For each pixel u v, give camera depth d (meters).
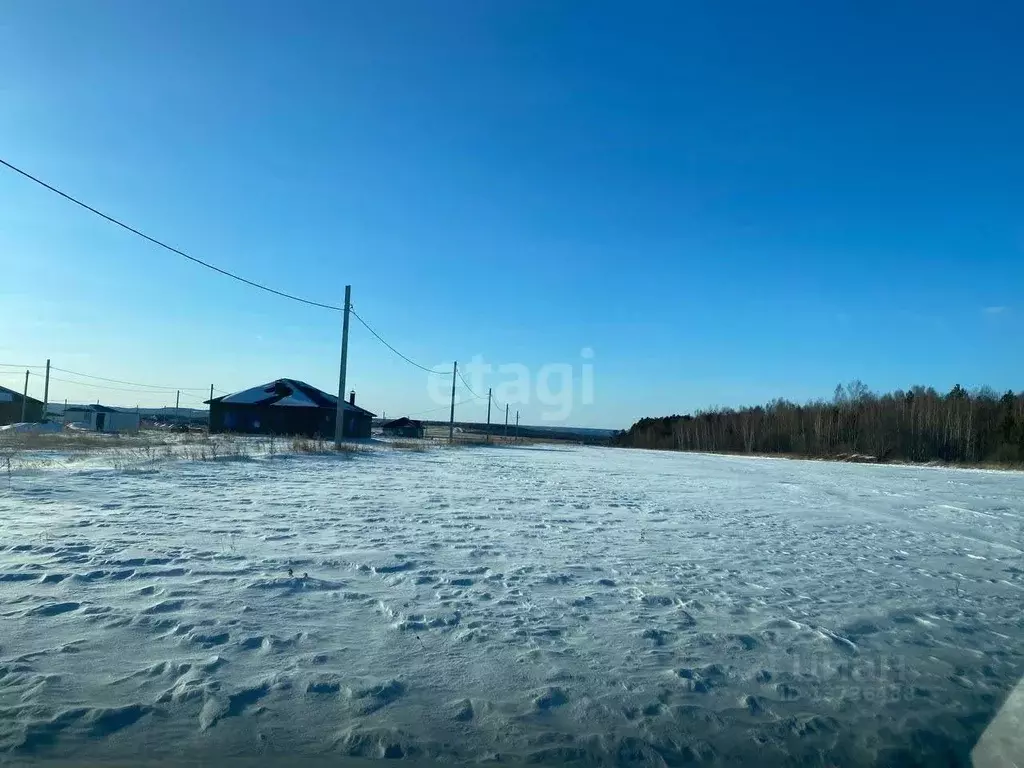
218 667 4.68
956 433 63.81
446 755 3.73
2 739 3.65
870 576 8.68
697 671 5.04
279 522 10.71
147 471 17.38
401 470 23.98
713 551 10.03
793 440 82.25
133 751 3.61
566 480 23.42
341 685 4.50
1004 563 10.05
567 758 3.78
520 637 5.60
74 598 6.08
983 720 4.41
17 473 15.38
